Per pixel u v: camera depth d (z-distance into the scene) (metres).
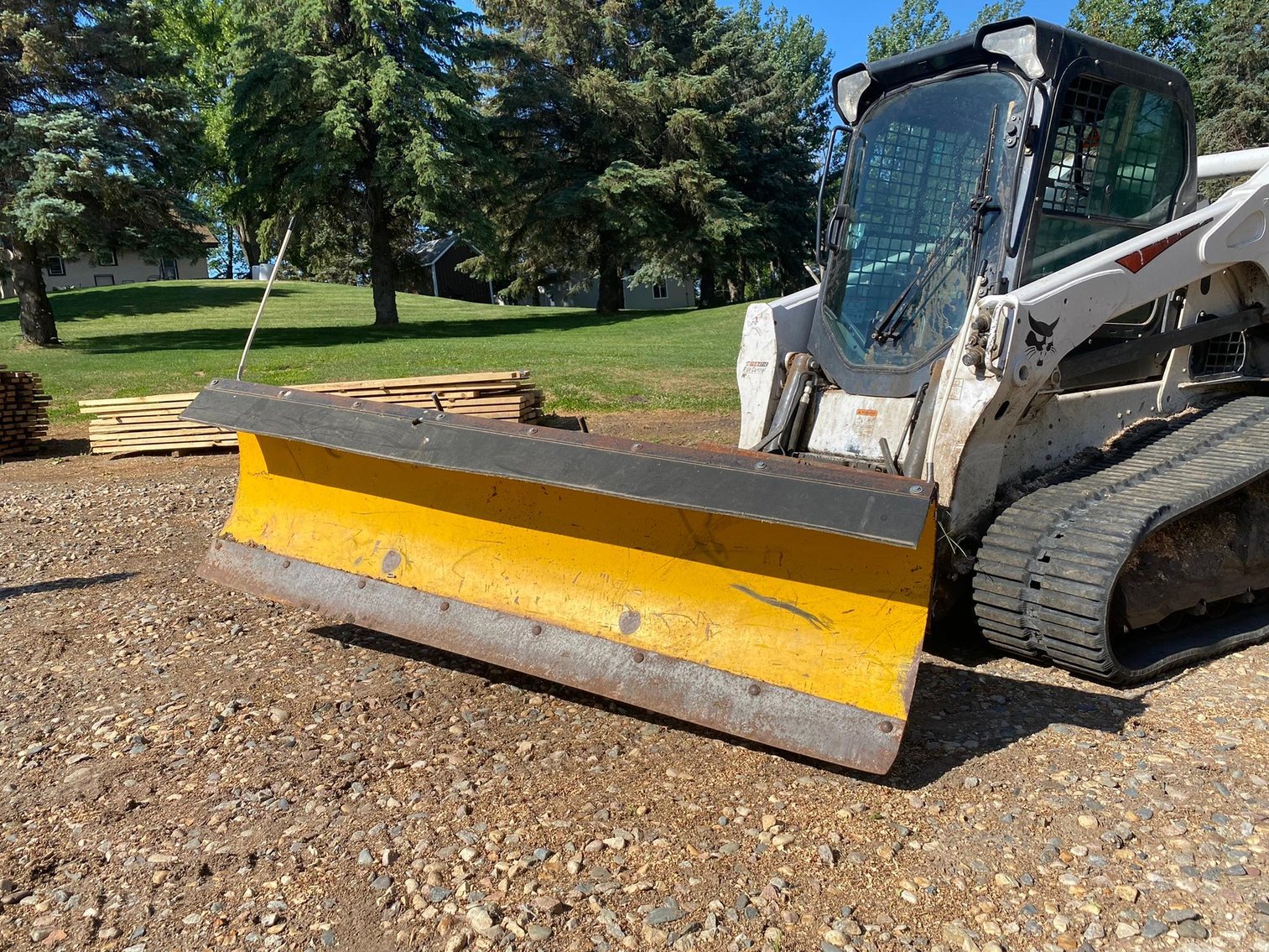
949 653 4.84
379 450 4.14
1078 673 4.39
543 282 41.72
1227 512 5.04
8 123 19.98
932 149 4.81
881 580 3.48
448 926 2.80
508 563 4.26
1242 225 5.16
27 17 20.50
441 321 30.36
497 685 4.52
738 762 3.74
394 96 24.34
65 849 3.25
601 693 3.81
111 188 20.47
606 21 33.41
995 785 3.52
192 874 3.08
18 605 6.04
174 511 8.95
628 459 3.65
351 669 4.75
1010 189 4.48
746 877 3.00
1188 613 4.97
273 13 25.77
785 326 5.21
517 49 32.06
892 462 4.48
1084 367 4.73
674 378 16.38
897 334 4.79
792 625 3.63
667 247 35.06
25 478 11.05
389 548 4.55
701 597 3.82
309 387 11.96
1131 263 4.65
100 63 21.48
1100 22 41.38
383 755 3.84
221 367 18.09
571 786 3.57
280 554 4.77
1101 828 3.24
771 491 3.34
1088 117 4.70
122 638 5.32
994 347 4.18
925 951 2.67
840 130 5.28
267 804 3.48
